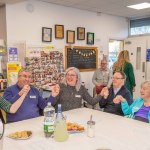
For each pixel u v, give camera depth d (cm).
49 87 420
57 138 164
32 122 212
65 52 520
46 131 172
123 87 291
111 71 493
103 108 301
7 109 221
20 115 237
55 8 496
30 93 252
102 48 603
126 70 448
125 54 455
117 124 207
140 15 624
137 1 467
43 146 155
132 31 665
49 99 260
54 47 496
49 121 173
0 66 425
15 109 220
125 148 152
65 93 279
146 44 611
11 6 427
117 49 656
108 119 224
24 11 446
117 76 287
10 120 234
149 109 236
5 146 154
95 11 570
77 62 545
